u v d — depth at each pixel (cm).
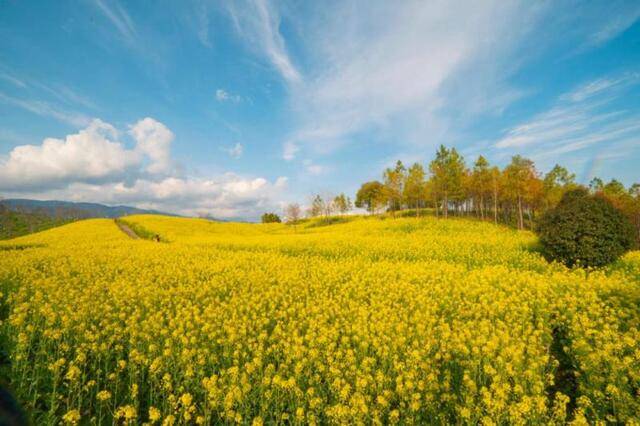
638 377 726
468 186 5869
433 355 915
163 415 699
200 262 2233
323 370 802
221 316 1112
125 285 1502
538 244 2556
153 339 945
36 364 770
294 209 7306
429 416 693
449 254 2508
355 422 630
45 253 2361
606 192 5228
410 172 5934
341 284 1725
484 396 641
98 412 703
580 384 761
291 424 665
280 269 2044
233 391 661
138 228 5794
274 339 984
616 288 1431
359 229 4669
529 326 1079
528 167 4900
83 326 941
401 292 1486
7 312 1147
